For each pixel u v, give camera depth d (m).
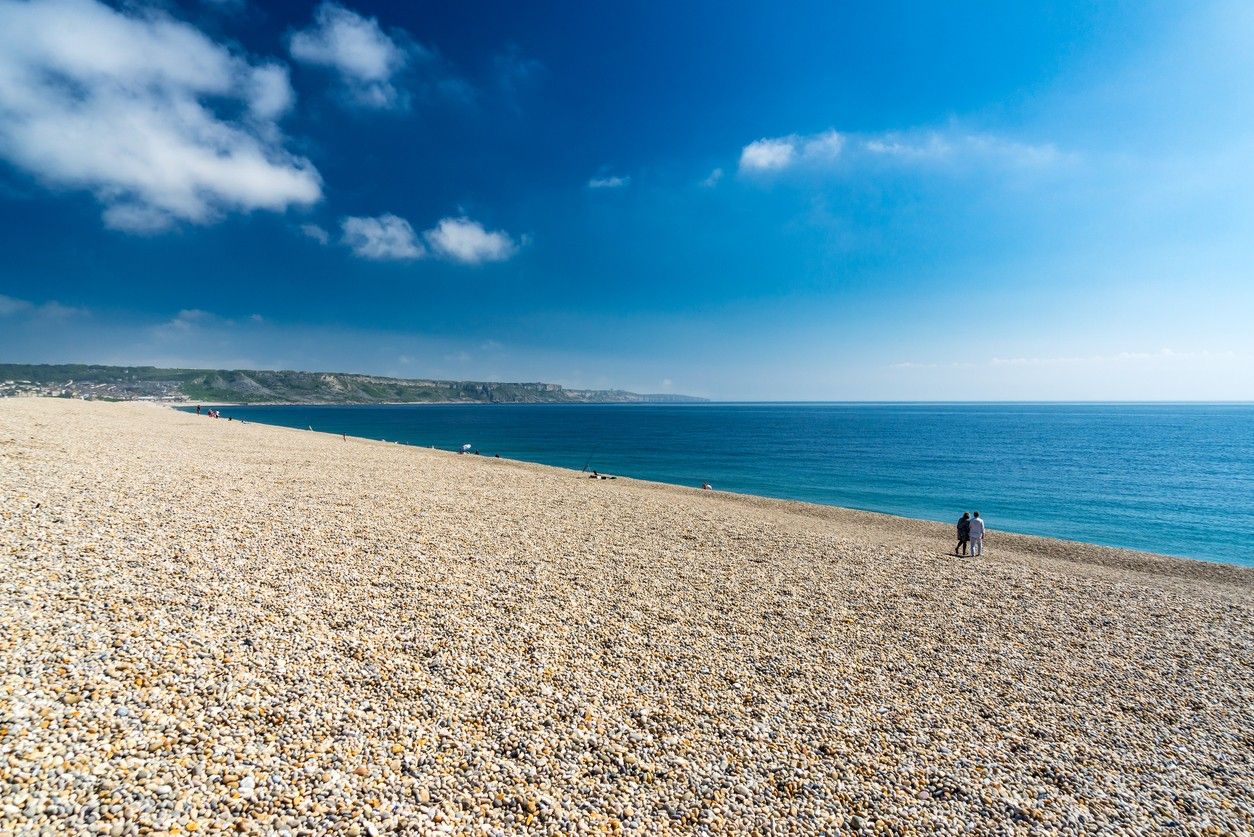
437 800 5.35
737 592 12.55
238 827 4.61
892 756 6.86
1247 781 6.80
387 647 8.17
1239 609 13.80
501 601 10.59
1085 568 18.80
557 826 5.23
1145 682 9.36
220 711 6.05
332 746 5.85
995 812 5.99
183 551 10.67
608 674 8.25
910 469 53.69
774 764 6.51
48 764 4.83
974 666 9.59
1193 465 56.62
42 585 8.07
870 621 11.37
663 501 26.08
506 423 144.38
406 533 14.61
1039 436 99.81
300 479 20.91
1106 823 5.95
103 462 18.30
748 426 139.25
